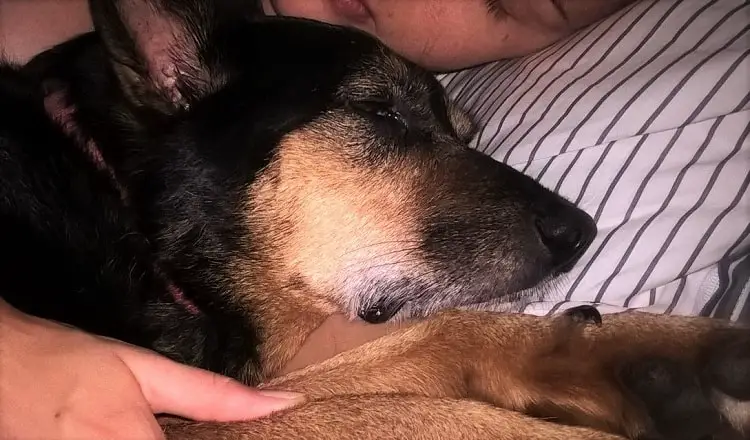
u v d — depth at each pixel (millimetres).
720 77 275
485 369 285
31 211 266
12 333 221
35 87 287
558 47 353
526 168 316
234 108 282
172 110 285
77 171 277
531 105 331
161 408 231
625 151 286
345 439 242
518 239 286
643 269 276
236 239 285
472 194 294
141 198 283
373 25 389
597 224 288
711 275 276
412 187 296
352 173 289
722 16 294
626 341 272
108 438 208
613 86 301
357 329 328
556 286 298
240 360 295
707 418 251
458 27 367
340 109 290
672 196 274
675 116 279
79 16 387
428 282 293
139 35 277
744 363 239
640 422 260
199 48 288
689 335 265
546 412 274
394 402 254
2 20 381
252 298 294
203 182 281
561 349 278
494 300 299
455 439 244
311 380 288
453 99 391
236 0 298
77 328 242
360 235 291
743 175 266
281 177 282
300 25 298
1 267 258
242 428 244
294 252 288
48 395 211
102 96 284
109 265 273
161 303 284
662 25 308
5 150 269
